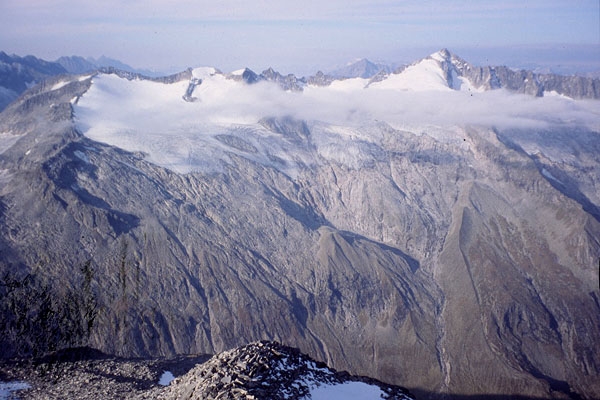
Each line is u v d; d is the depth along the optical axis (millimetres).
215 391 83688
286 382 89250
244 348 95438
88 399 101688
